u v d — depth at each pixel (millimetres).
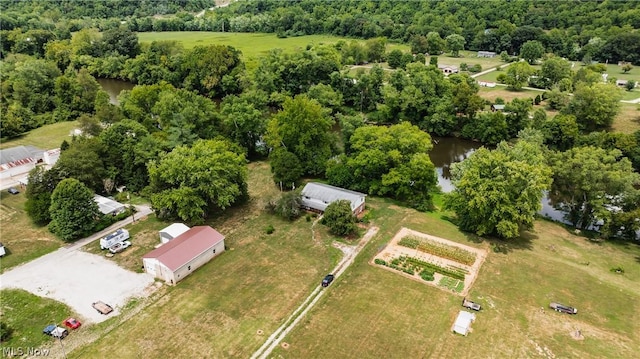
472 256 67375
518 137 116062
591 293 59500
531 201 69812
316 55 156625
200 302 57500
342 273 63625
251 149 109625
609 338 51594
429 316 55031
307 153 97188
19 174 97125
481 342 50906
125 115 117250
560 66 154500
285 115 96750
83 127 105375
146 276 62938
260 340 51250
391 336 51781
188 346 50312
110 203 81125
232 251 69188
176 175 75375
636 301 57969
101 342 50938
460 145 123938
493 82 167875
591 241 74125
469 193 70688
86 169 83625
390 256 67688
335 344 50625
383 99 143625
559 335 52062
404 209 83500
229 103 109750
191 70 167250
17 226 76812
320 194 82812
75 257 67438
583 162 75875
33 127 126688
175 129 94062
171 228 71125
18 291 59625
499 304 57188
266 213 81250
